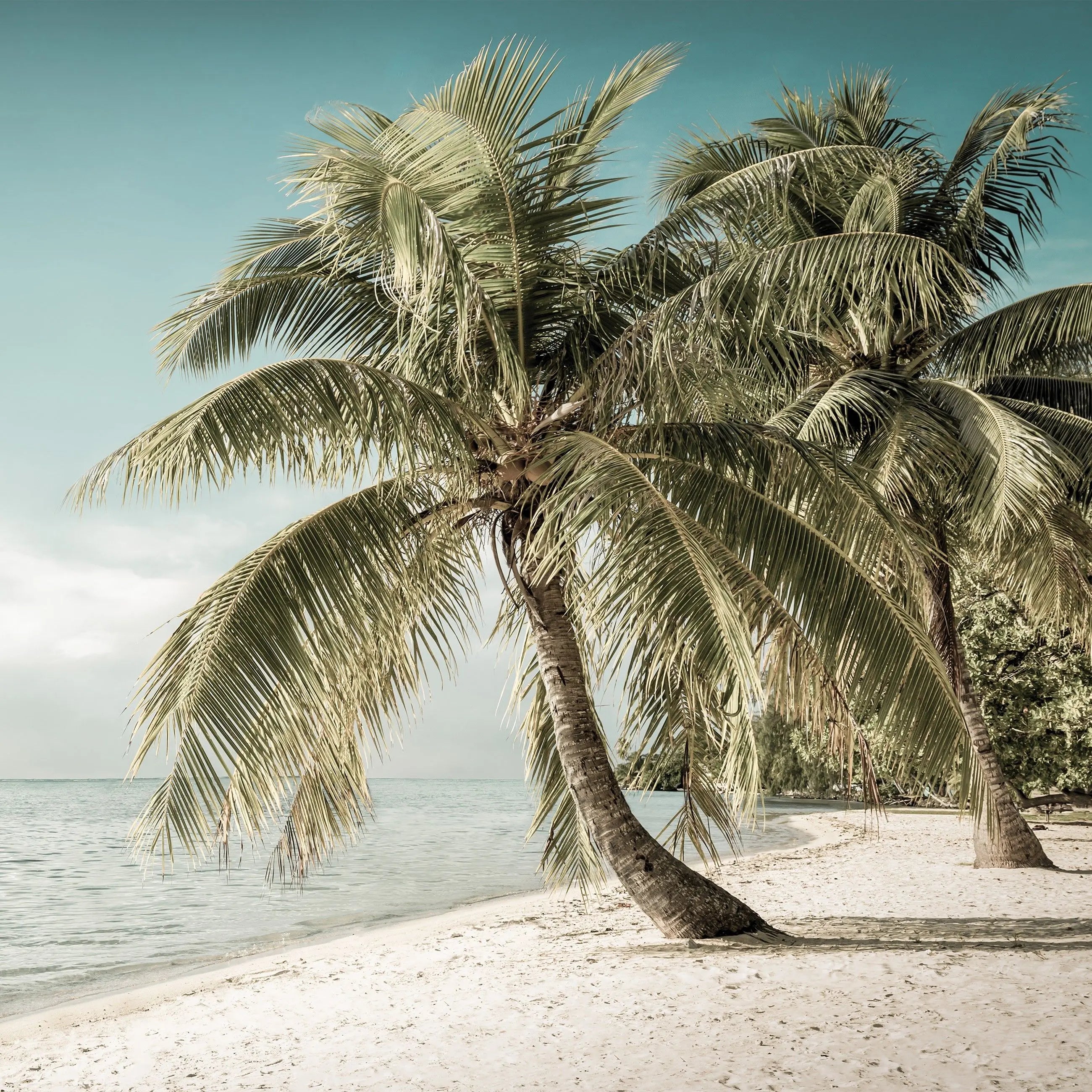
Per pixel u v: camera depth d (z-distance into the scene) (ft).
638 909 42.09
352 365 22.44
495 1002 22.63
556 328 29.04
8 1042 25.96
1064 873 43.91
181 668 20.89
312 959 36.60
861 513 24.48
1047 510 37.70
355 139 23.08
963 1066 15.17
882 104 43.62
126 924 55.72
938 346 44.06
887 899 39.24
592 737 28.09
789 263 25.72
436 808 247.29
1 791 472.44
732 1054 16.80
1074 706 68.33
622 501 20.51
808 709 23.49
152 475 20.68
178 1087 18.37
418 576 28.02
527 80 23.45
